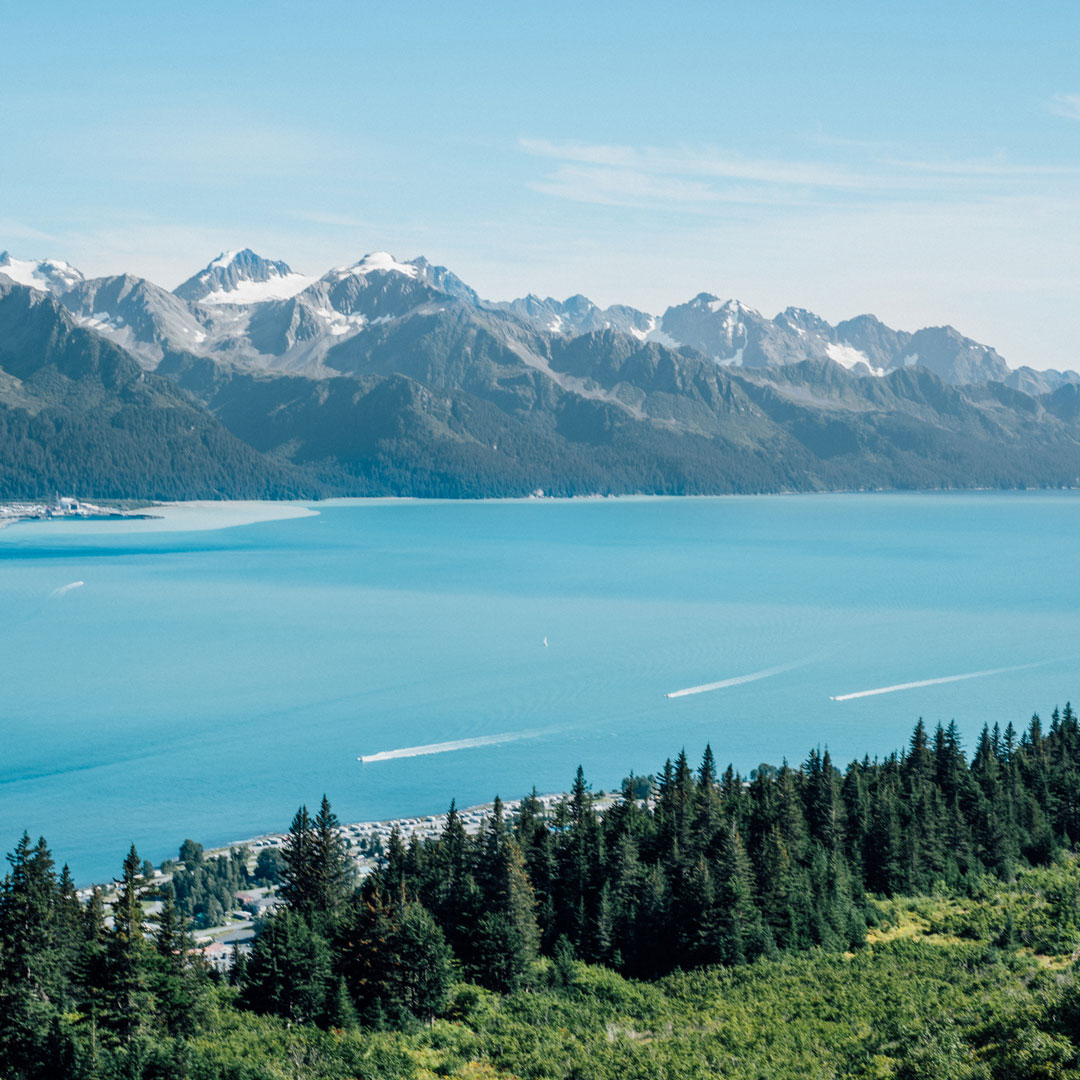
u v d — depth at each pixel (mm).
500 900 99750
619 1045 74250
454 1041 79312
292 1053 75500
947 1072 57875
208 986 85625
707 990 90188
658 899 105938
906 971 87125
